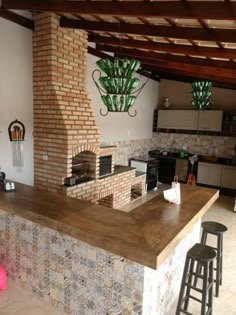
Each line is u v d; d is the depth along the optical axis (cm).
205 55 330
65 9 259
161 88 766
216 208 543
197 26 260
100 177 438
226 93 670
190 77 644
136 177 559
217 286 259
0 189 292
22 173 366
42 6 274
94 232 189
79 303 221
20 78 342
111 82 201
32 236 247
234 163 639
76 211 230
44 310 234
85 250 208
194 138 731
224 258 337
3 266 284
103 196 439
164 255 167
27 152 369
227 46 312
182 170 707
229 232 420
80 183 377
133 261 174
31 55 352
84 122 376
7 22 316
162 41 349
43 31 334
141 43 366
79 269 215
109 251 179
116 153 598
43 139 365
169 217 222
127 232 190
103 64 202
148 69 616
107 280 198
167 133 764
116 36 378
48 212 227
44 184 375
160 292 217
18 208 237
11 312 231
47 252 237
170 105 756
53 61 335
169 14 211
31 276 256
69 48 355
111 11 235
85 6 248
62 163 353
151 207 247
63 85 353
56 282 235
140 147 707
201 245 225
